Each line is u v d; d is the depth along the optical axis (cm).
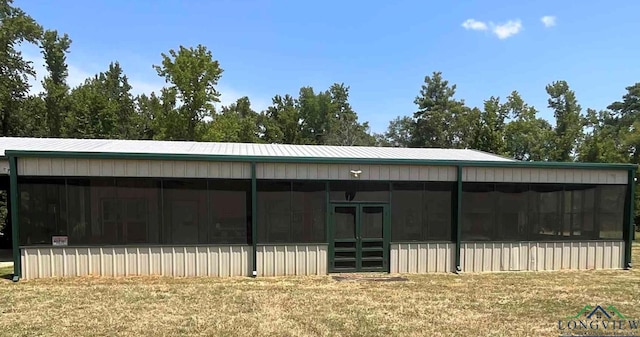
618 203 1386
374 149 1695
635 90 5841
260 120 5275
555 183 1352
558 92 4756
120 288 1043
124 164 1162
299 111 5672
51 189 1136
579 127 3850
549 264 1347
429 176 1296
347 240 1261
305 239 1241
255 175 1211
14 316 829
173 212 1185
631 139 3161
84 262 1154
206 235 1198
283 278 1188
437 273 1280
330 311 879
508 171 1328
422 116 5656
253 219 1206
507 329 784
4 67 3130
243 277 1194
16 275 1109
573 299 993
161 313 854
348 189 1262
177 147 1464
